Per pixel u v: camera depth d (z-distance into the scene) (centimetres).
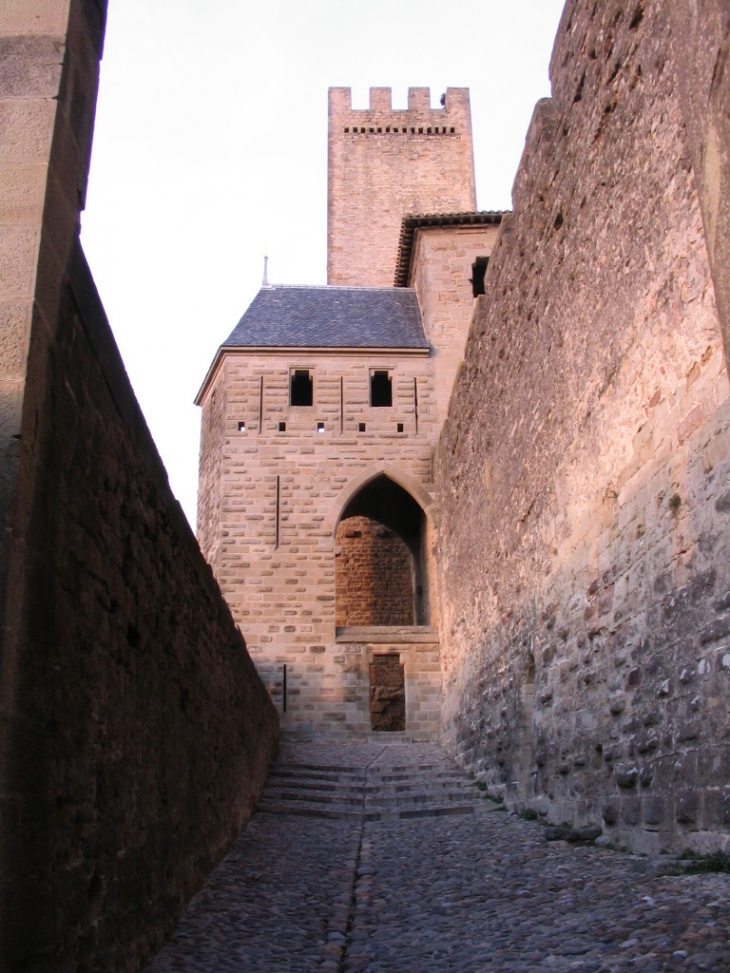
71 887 417
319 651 2447
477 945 566
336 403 2686
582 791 961
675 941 476
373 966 550
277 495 2584
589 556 970
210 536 2641
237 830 1070
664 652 746
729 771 612
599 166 937
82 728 446
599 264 940
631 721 817
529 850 903
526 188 1273
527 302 1273
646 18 798
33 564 383
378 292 3164
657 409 780
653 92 786
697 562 689
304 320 2928
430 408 2703
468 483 1836
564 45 1052
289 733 2369
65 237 438
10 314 392
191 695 746
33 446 387
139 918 539
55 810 401
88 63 485
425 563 2814
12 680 354
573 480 1036
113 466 519
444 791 1507
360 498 3006
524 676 1296
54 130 431
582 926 555
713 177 393
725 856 611
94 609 474
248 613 2478
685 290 721
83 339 463
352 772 1667
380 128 4409
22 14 456
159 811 611
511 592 1388
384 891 792
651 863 684
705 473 680
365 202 4291
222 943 597
